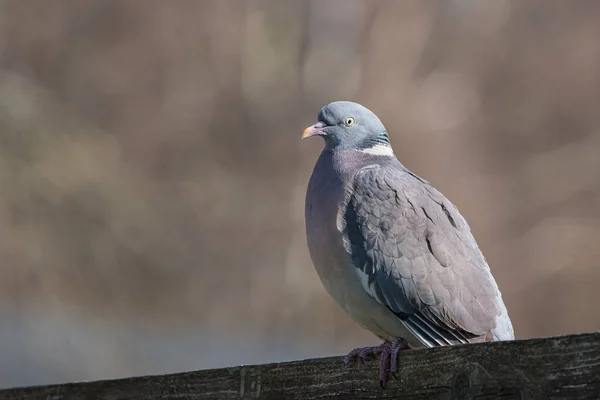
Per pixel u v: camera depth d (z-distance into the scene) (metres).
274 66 22.28
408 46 22.61
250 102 21.75
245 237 18.86
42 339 16.02
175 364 15.53
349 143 6.92
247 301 17.84
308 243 6.53
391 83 21.97
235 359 15.66
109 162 20.16
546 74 22.92
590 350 3.97
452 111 21.45
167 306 18.06
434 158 20.44
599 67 22.84
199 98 21.86
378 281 6.11
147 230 18.78
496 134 21.84
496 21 23.42
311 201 6.55
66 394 5.12
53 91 21.52
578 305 17.88
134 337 16.56
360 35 22.69
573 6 23.53
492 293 6.30
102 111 21.61
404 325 6.12
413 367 4.51
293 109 21.89
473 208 19.64
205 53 22.30
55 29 21.91
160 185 20.25
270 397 4.78
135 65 22.14
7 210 18.14
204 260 18.64
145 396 4.97
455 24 23.23
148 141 21.36
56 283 17.91
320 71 22.23
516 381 4.13
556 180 20.34
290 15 22.72
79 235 18.55
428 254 6.18
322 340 16.70
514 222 19.61
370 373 4.66
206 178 20.27
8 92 20.05
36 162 19.09
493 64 22.98
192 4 22.52
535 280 18.33
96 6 22.22
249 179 20.38
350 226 6.26
